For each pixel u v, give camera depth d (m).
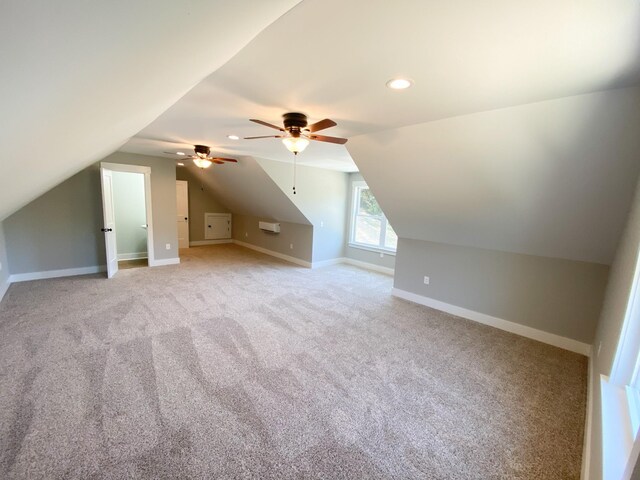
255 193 6.51
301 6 1.09
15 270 4.61
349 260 7.02
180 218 7.86
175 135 3.49
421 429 1.94
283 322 3.50
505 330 3.58
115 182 6.20
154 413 1.96
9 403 1.99
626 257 1.92
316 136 2.57
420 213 3.80
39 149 1.33
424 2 1.07
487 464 1.70
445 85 1.80
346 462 1.67
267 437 1.81
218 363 2.58
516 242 3.32
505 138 2.29
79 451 1.65
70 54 0.62
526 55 1.42
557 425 2.02
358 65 1.59
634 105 1.71
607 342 2.00
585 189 2.31
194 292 4.42
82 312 3.53
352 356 2.81
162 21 0.69
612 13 1.08
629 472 0.80
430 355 2.89
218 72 1.72
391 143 2.99
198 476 1.55
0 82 0.56
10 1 0.37
